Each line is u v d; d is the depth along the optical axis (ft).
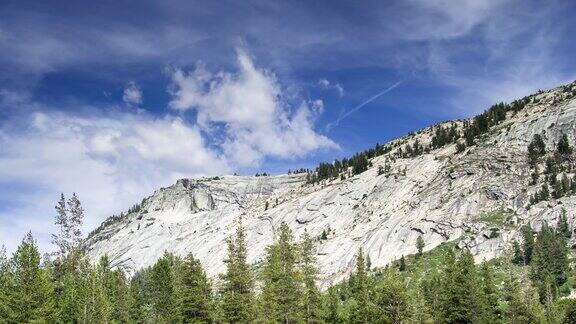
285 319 281.54
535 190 608.19
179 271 325.62
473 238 546.67
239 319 278.05
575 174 618.03
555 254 445.37
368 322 280.72
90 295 301.43
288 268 295.48
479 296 286.05
